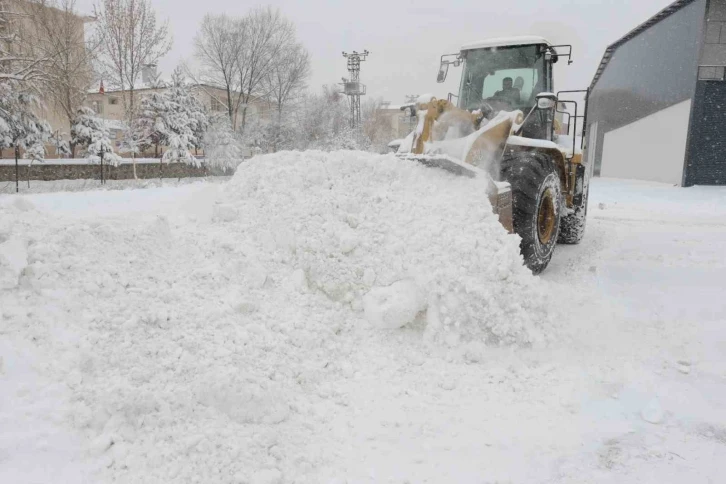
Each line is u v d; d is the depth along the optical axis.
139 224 3.23
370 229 3.38
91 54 22.20
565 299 3.78
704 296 3.83
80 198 8.12
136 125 24.08
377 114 42.47
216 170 25.55
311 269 3.23
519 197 4.38
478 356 2.79
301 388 2.41
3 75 15.82
